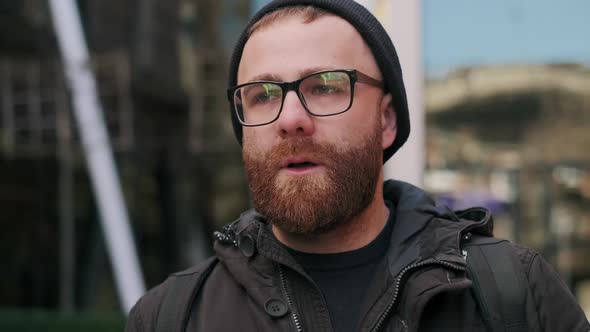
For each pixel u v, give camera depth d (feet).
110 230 12.91
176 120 19.49
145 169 20.08
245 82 4.36
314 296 4.17
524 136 13.51
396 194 4.79
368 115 4.25
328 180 4.03
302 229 4.06
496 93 13.47
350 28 4.34
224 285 4.39
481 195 13.62
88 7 18.53
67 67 13.55
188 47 19.10
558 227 13.64
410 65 7.16
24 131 18.45
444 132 13.61
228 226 4.58
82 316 13.79
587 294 13.65
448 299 4.07
